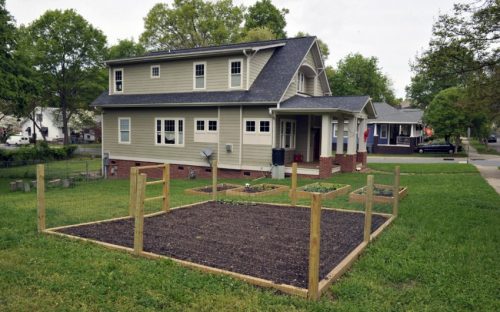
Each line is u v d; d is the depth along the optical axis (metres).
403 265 5.47
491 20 8.92
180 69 20.95
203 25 43.28
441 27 9.68
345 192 12.94
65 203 10.73
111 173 23.27
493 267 5.48
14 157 31.36
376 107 42.72
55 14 40.19
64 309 4.16
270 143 17.94
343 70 54.94
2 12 20.22
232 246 6.35
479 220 8.45
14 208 9.73
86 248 6.20
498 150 41.22
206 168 19.95
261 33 38.25
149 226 7.75
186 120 20.36
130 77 22.92
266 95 17.78
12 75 19.83
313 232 4.39
